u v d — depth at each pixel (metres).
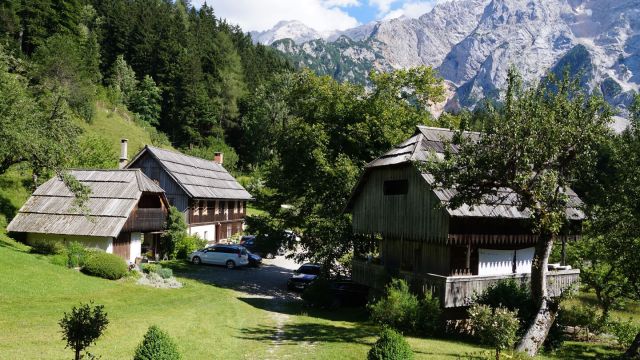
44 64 74.06
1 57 31.30
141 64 111.88
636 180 17.23
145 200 39.34
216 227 55.50
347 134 33.03
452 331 21.17
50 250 31.22
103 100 91.25
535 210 15.80
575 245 27.58
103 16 117.56
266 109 107.75
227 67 124.06
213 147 105.00
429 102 38.75
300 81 37.28
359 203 26.44
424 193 21.48
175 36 118.56
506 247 23.31
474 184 16.25
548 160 15.89
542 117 15.59
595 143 15.98
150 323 19.47
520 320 18.53
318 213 33.12
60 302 21.84
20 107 29.19
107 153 54.41
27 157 30.48
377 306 21.16
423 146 22.05
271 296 31.28
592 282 24.94
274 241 36.38
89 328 11.78
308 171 34.41
